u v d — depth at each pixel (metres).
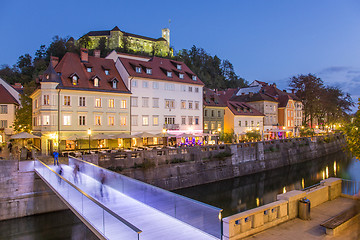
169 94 47.81
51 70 36.44
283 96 77.12
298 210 13.31
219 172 37.69
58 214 25.67
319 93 81.44
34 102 42.81
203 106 54.47
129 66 44.62
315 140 61.50
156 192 13.52
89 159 26.89
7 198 23.91
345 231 11.45
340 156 63.19
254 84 100.38
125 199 15.63
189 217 11.52
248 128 63.62
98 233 11.63
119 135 36.03
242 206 27.95
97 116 39.44
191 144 44.97
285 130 67.12
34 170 25.45
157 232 10.96
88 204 12.81
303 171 46.78
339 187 17.05
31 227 22.86
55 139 35.78
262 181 39.22
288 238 10.84
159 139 46.16
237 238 10.61
